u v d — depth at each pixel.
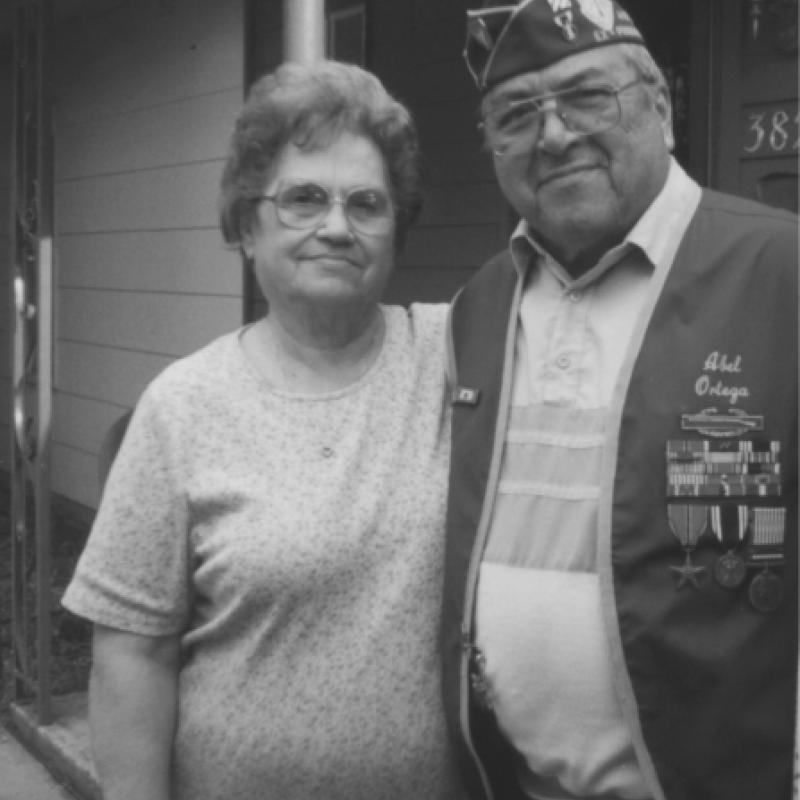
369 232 1.96
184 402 1.95
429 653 1.94
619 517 1.73
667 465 1.71
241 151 1.98
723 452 1.70
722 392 1.71
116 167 6.78
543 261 1.95
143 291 6.51
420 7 5.38
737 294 1.74
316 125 1.93
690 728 1.72
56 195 7.64
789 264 1.73
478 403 1.94
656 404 1.73
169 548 1.95
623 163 1.82
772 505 1.71
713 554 1.70
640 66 1.84
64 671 5.20
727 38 3.86
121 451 1.99
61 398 7.75
